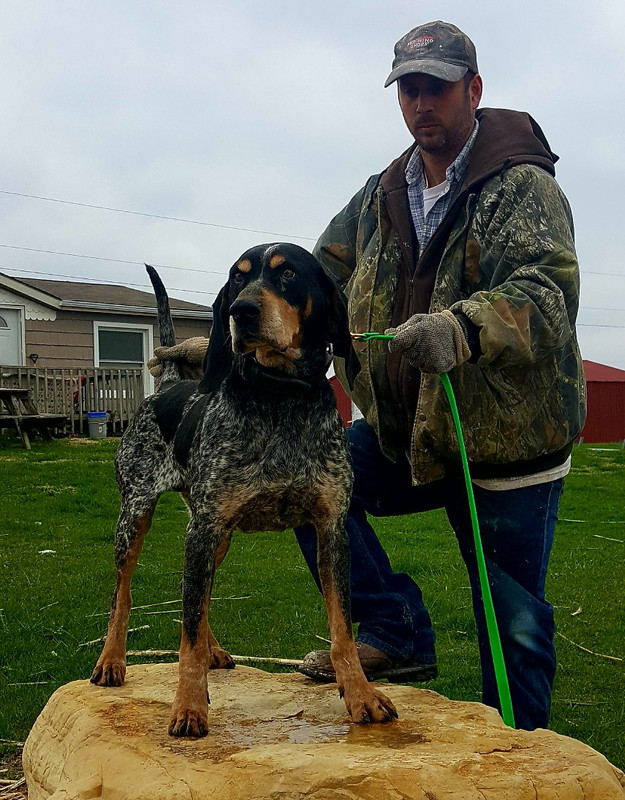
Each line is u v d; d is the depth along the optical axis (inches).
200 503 123.1
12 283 729.6
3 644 230.4
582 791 93.9
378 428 150.4
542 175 137.1
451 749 102.0
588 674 220.4
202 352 170.1
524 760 99.0
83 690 134.6
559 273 129.0
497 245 134.4
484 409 137.6
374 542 157.1
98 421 701.9
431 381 138.6
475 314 118.9
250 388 122.7
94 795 101.5
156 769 100.0
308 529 157.4
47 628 246.1
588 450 828.0
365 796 91.4
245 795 93.0
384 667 147.7
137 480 157.4
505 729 110.9
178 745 107.0
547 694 143.2
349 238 166.9
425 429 139.9
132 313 790.5
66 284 928.3
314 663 139.3
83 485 490.0
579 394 143.8
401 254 150.5
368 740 106.7
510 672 142.3
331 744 104.6
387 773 93.2
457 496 149.3
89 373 720.3
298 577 315.0
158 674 145.7
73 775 107.5
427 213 149.5
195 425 141.6
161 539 377.7
